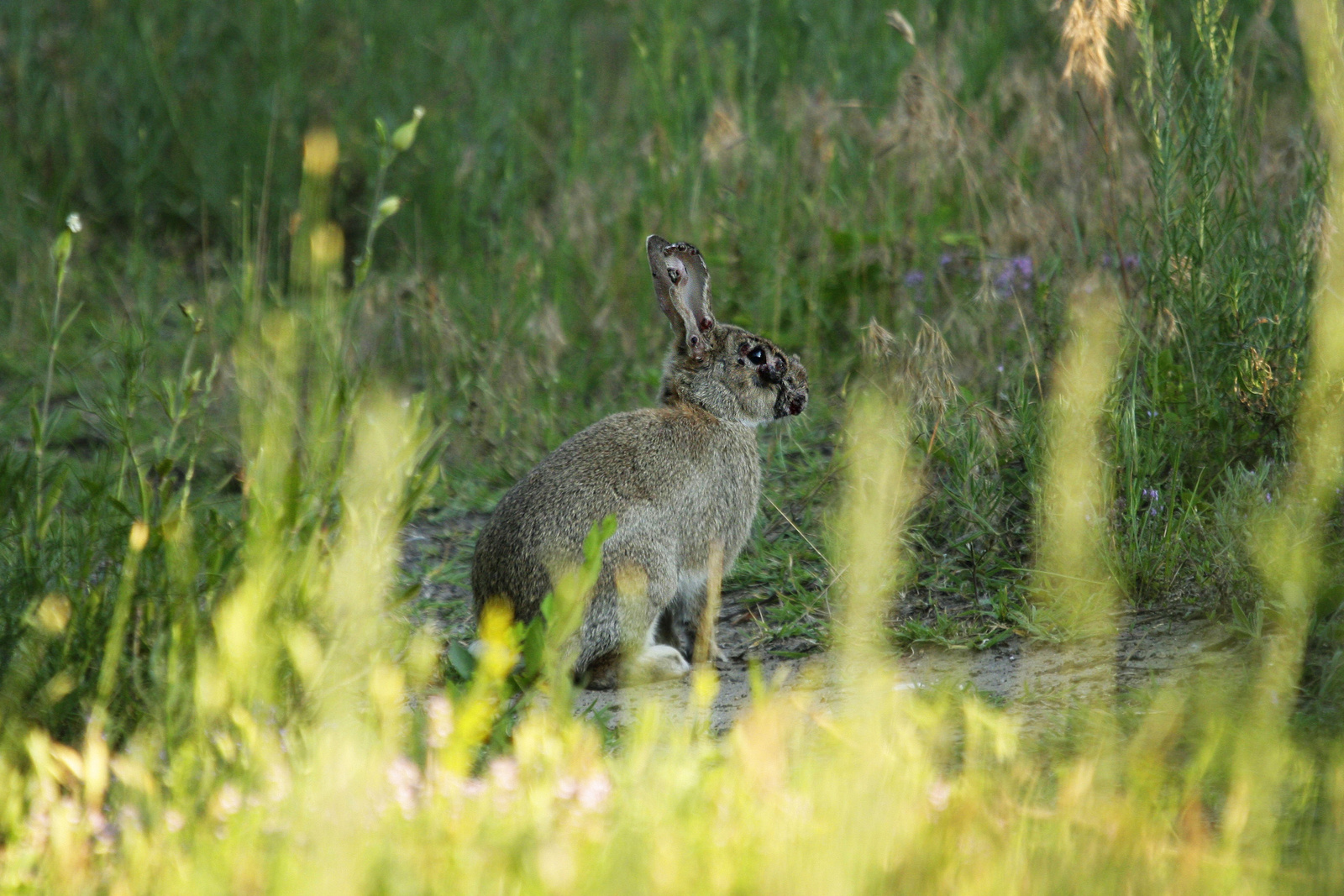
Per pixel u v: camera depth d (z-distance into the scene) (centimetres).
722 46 1911
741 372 1050
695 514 1013
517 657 717
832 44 1823
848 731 666
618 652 962
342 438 826
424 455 841
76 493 1120
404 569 1198
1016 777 618
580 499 964
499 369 1434
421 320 1499
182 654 706
